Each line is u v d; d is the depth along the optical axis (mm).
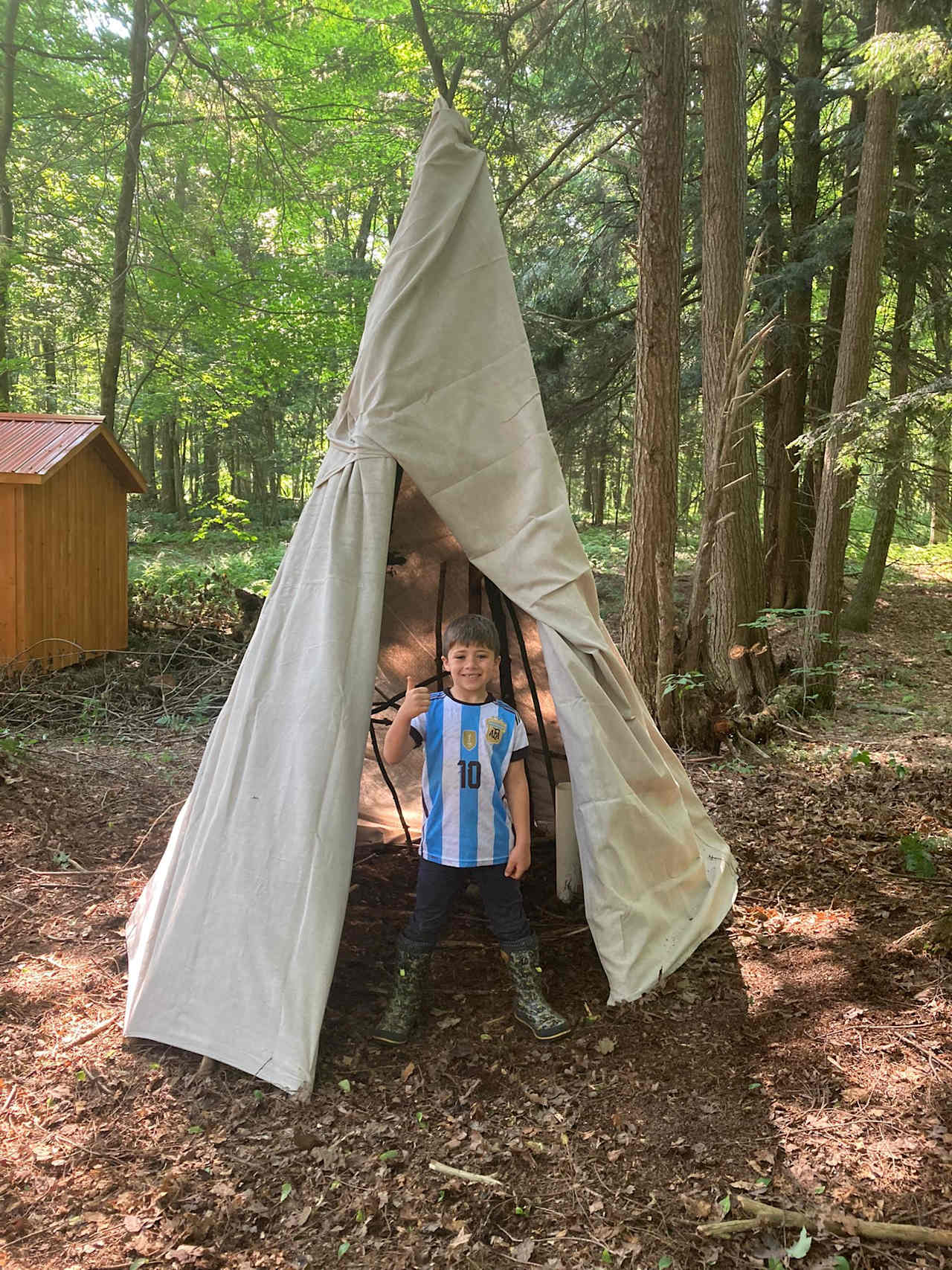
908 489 10008
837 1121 2344
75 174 12234
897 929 3512
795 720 7875
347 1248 1978
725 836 4750
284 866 2742
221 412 16188
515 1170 2215
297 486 25578
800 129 11133
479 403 3283
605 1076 2594
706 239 7746
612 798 3088
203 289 12398
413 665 4016
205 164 13711
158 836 4652
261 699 2998
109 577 8938
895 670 10203
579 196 11312
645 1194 2123
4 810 4797
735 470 8062
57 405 17094
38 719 6785
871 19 10219
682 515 13852
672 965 3156
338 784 2803
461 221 3361
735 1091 2500
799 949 3355
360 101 12828
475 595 3643
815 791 5648
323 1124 2389
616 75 8148
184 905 2846
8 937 3477
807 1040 2730
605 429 12477
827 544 8445
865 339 8258
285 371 13797
